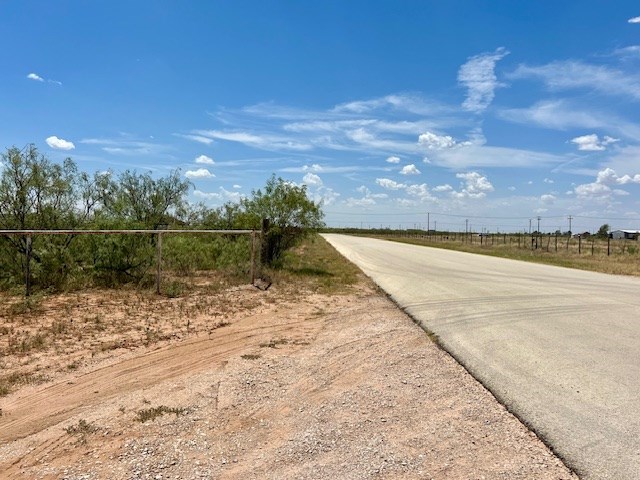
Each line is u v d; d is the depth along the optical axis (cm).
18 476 371
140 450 413
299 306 1141
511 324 931
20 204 1320
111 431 450
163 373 625
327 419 479
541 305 1152
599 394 539
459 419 476
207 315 994
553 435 433
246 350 742
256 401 528
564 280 1722
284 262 2017
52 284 1262
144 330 853
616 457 392
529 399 523
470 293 1361
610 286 1550
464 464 384
